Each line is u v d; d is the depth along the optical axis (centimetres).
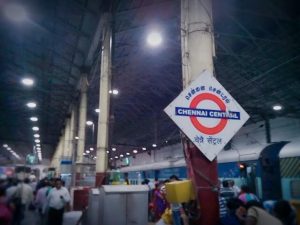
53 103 3638
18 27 1850
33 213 1672
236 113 436
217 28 1670
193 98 424
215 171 441
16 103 3588
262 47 1789
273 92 2281
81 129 2433
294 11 1447
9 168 1267
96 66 2253
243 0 1445
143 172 3014
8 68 2530
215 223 428
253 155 1582
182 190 443
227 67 2045
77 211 1811
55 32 1875
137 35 1833
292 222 538
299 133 2469
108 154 1214
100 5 1573
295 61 1852
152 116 3628
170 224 624
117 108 3566
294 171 1311
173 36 1811
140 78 2581
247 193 917
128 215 787
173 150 4300
